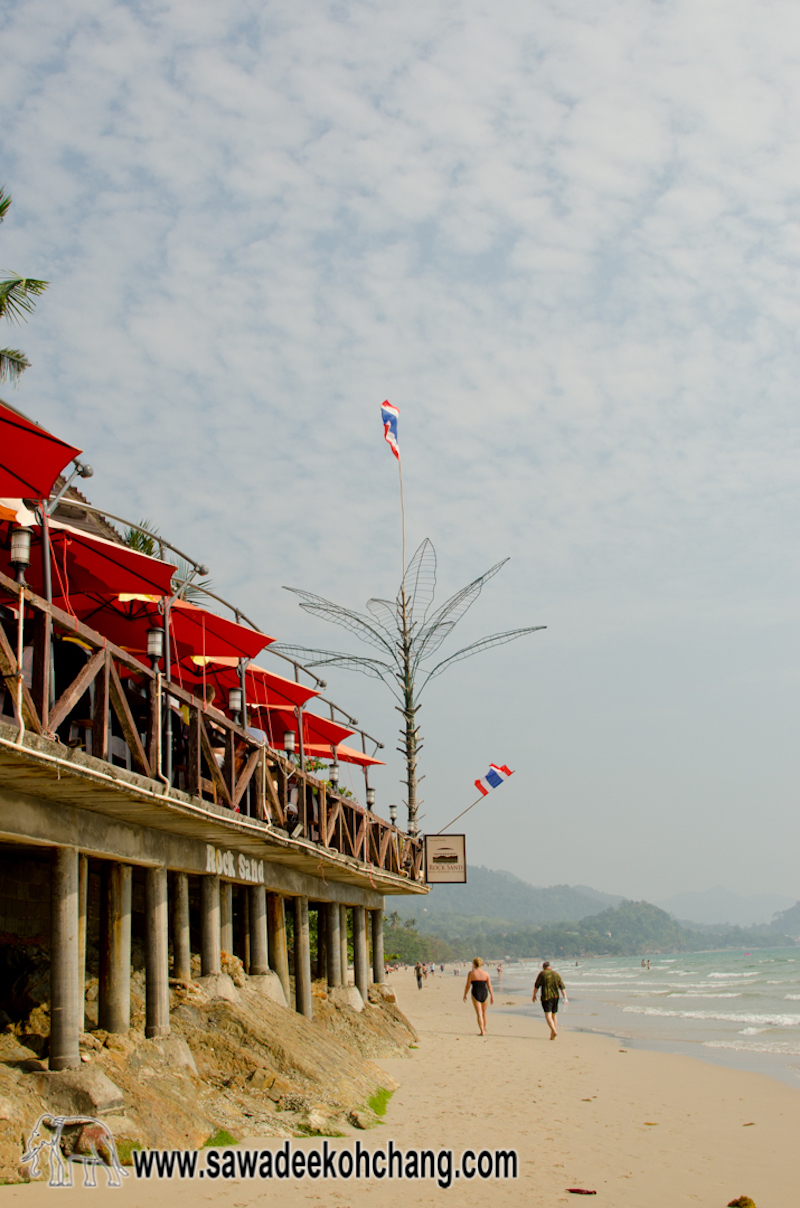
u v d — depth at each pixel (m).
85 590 11.30
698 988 68.62
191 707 10.38
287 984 15.37
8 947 10.25
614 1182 8.69
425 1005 44.16
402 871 20.86
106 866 10.38
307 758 19.92
